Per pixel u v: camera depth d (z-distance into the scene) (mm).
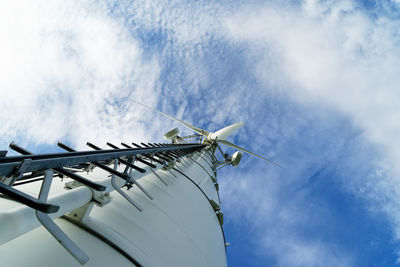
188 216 3443
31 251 1298
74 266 1331
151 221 2469
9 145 1548
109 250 1626
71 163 1655
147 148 3391
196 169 7160
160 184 3723
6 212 1119
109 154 2229
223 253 4254
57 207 963
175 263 2205
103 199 1810
